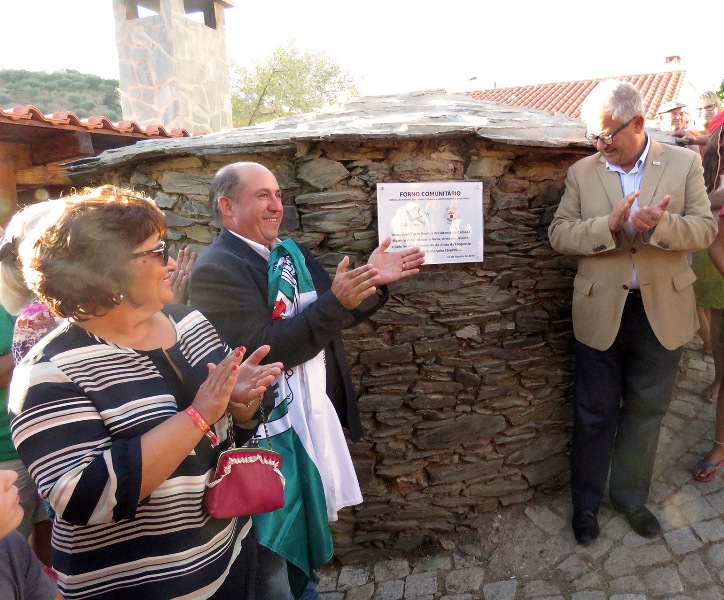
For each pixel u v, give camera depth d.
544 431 2.90
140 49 8.89
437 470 2.75
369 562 2.74
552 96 15.40
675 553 2.38
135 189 2.99
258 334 1.79
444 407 2.72
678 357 2.45
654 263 2.32
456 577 2.54
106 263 1.11
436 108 2.95
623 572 2.36
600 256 2.40
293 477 1.83
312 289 1.97
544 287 2.79
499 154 2.62
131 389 1.19
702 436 2.99
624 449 2.59
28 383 1.11
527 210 2.73
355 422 2.16
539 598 2.33
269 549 1.75
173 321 1.44
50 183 5.20
